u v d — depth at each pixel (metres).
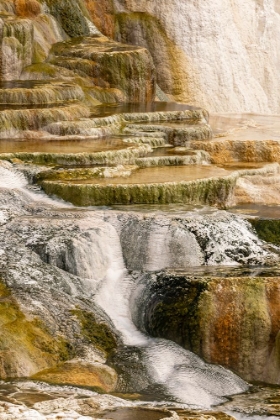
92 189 16.27
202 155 19.61
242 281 13.80
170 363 13.23
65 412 10.85
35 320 13.13
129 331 14.05
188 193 16.95
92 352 13.15
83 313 13.74
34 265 14.31
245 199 18.11
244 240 15.69
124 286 14.72
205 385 12.82
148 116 21.59
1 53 22.41
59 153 17.75
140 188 16.52
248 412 11.99
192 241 15.18
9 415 10.55
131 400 11.94
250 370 13.61
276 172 19.42
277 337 13.48
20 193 16.19
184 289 13.93
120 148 18.64
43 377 12.21
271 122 25.31
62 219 15.26
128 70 24.12
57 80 22.94
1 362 12.19
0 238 14.75
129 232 15.27
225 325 13.59
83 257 14.61
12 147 18.34
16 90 20.88
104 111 21.78
